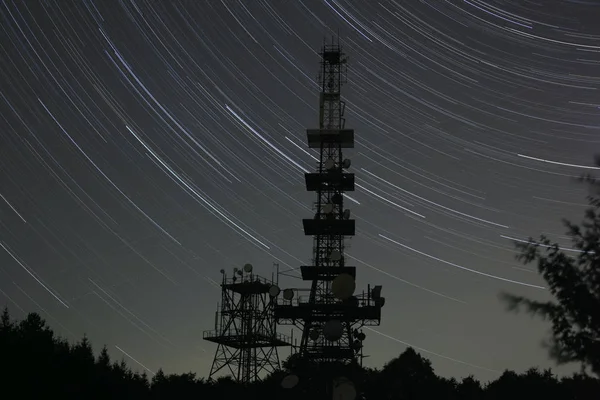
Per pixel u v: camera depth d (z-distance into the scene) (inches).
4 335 1284.4
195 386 1744.6
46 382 1258.0
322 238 1736.0
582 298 443.2
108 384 1438.2
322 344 1635.1
